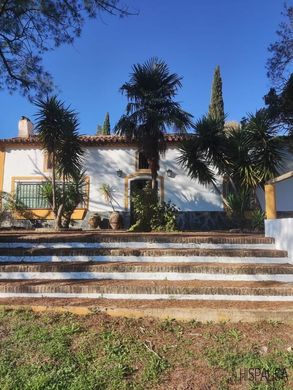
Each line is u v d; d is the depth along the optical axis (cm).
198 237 866
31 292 656
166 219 1341
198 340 494
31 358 448
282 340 489
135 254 794
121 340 489
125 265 733
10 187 1939
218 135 1673
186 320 555
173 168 1923
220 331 518
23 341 486
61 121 1454
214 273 713
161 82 1594
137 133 1597
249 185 1672
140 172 1936
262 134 1658
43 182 1861
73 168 1489
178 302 619
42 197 1838
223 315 554
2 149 1970
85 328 521
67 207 1552
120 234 970
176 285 662
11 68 1204
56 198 1527
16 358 448
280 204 1823
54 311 579
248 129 1689
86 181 1934
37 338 492
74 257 796
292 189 1836
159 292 645
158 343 486
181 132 1631
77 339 492
